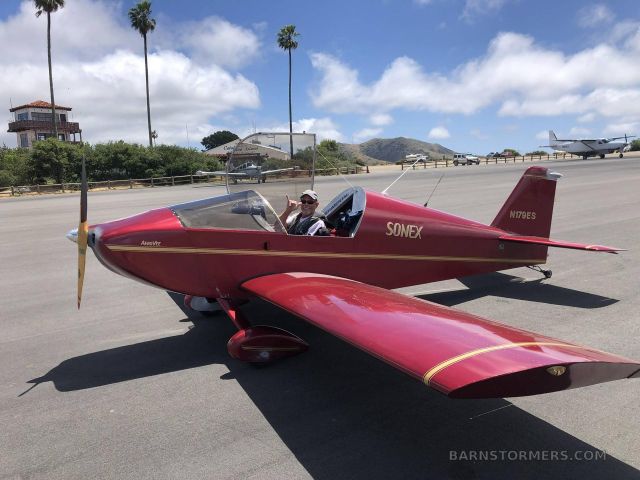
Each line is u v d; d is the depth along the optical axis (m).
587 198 15.54
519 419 2.96
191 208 4.05
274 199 4.80
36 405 3.26
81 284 3.88
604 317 4.76
